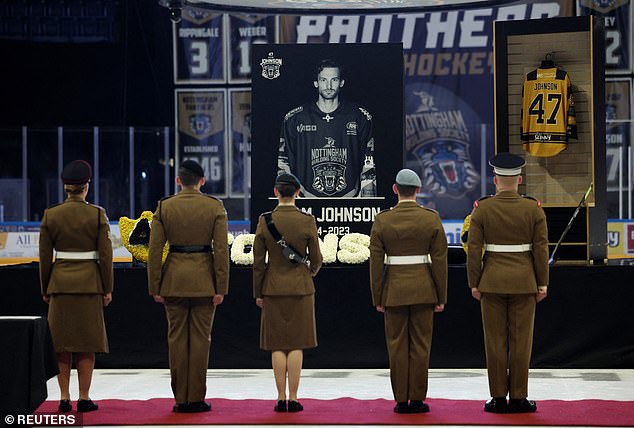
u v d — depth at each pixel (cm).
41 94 2627
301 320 1043
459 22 2536
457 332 1360
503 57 1572
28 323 859
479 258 1034
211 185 2605
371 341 1367
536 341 1354
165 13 2591
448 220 2405
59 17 2614
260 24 2572
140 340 1380
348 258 1387
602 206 1529
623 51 2467
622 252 2373
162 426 968
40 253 1063
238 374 1338
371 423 966
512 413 1017
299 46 1527
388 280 1027
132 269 1384
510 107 1578
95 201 2605
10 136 2609
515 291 1015
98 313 1059
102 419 997
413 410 1025
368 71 1525
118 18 2606
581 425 952
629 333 1342
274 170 1529
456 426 957
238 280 1383
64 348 1038
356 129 1527
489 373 1031
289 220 1051
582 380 1255
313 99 1527
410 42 2552
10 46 2617
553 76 1531
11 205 2597
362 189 1525
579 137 1556
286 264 1048
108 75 2617
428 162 2570
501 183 1040
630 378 1270
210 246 1055
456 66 2545
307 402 1100
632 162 2469
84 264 1057
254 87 1534
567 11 2486
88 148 2609
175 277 1031
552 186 1566
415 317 1027
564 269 1348
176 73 2602
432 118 2562
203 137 2605
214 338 1381
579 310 1348
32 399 855
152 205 2606
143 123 2617
